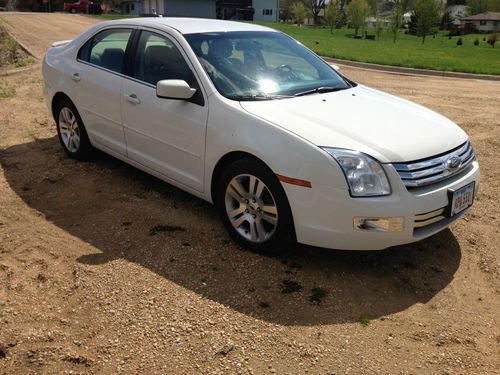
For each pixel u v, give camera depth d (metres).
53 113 6.05
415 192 3.48
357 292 3.53
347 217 3.41
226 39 4.64
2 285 3.49
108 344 2.96
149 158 4.73
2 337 2.98
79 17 40.78
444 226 3.70
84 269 3.69
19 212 4.61
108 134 5.19
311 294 3.48
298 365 2.84
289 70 4.66
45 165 5.75
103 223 4.43
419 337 3.10
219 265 3.79
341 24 62.38
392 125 3.83
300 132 3.56
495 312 3.38
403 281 3.69
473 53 29.16
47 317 3.18
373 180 3.39
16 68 11.76
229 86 4.15
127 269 3.71
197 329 3.10
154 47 4.67
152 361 2.83
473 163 4.04
